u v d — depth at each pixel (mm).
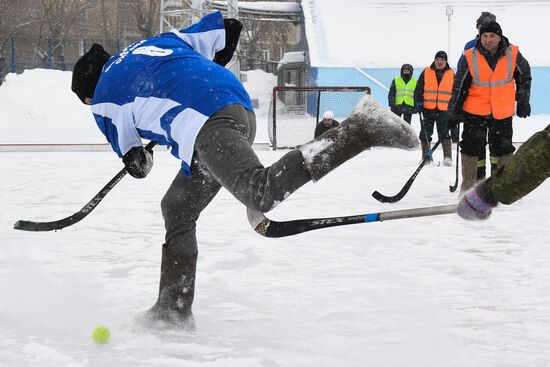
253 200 3654
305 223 3744
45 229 4629
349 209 8938
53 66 43781
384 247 6820
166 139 4051
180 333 4293
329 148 3514
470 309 4766
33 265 6160
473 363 3729
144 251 6750
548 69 34562
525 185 2760
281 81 45719
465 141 9875
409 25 37438
